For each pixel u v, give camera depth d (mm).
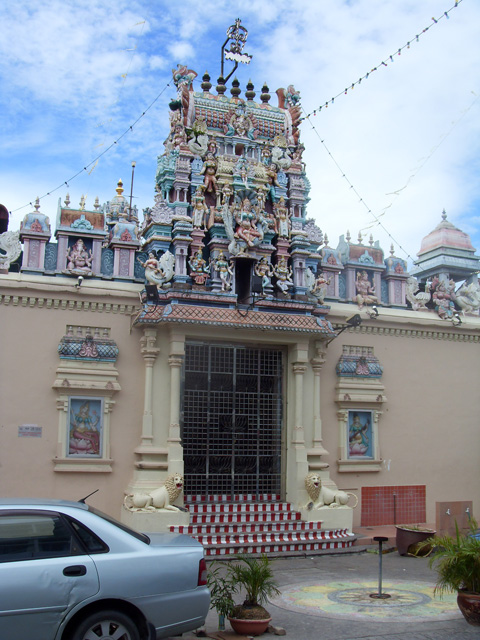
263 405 16172
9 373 14305
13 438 14141
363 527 16672
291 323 15602
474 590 8773
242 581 8688
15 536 6637
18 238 15023
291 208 16969
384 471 17234
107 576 6660
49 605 6398
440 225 19891
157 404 15086
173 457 14672
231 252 15812
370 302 17734
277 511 15336
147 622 6738
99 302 15102
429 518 17562
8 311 14508
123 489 14797
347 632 8430
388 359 17781
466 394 18672
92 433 14750
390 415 17547
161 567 6906
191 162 16297
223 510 15117
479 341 19125
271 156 17203
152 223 15781
